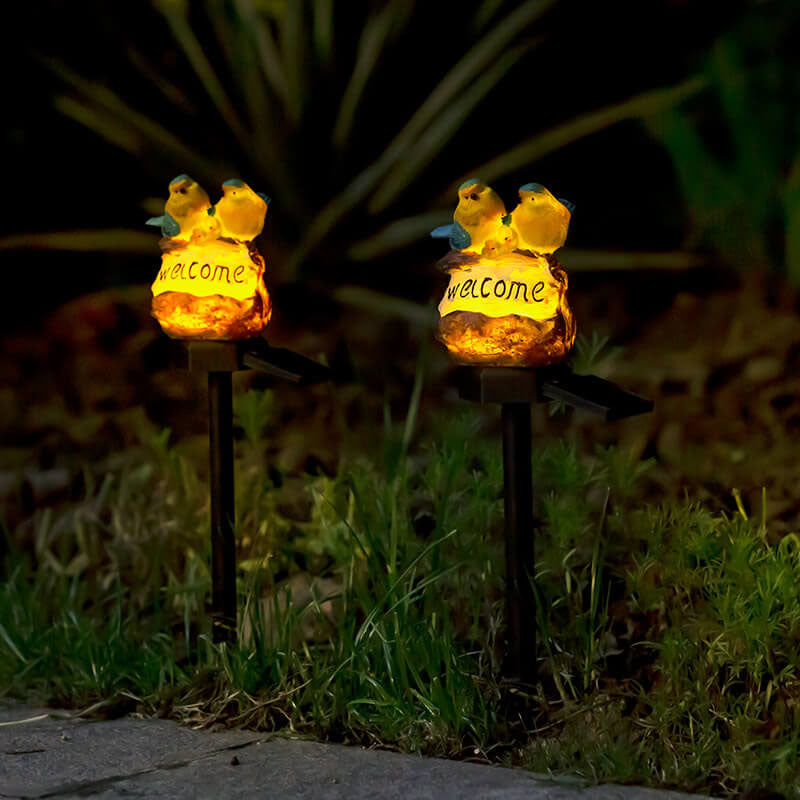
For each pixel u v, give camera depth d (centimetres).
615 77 934
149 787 347
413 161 802
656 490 514
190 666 425
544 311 347
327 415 631
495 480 432
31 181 896
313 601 421
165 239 398
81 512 516
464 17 848
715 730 359
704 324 725
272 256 812
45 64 874
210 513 449
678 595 387
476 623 400
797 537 434
